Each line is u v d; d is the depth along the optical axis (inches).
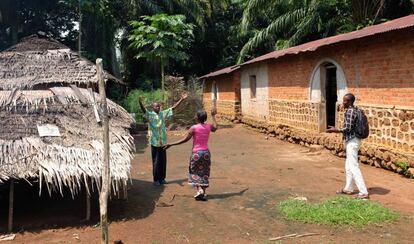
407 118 313.3
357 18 657.6
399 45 321.1
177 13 1032.2
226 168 376.5
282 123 562.9
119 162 239.0
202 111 278.7
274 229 214.4
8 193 302.2
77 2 685.9
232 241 200.1
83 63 387.2
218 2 1117.1
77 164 225.8
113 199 276.7
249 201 267.9
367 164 365.7
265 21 1032.2
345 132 267.1
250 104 701.9
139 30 645.9
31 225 231.0
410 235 199.9
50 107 264.1
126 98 834.2
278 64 565.9
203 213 245.8
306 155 430.9
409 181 301.3
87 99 286.8
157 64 1006.4
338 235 202.1
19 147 226.4
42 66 364.5
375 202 249.8
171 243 199.8
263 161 406.6
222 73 780.6
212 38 1189.7
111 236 210.1
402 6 663.1
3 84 327.3
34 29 879.7
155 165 315.3
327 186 299.0
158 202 269.7
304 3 744.3
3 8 785.6
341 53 404.8
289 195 278.4
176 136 612.1
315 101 466.3
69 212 254.4
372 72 357.4
